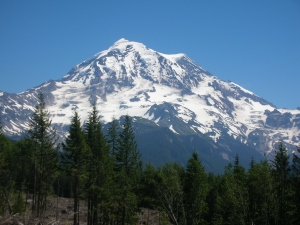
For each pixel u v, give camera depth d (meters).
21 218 28.78
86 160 54.41
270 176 48.75
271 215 49.28
